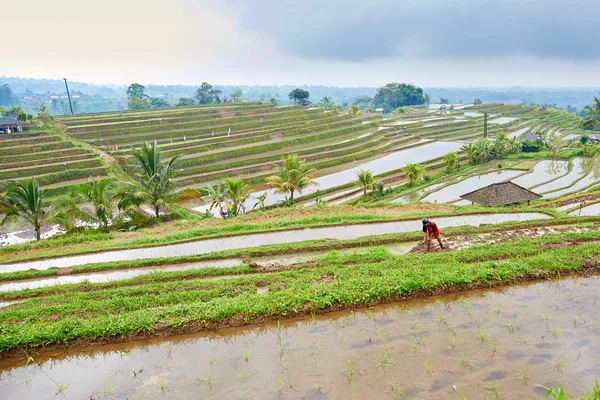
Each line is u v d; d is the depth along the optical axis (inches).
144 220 1046.4
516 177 1616.6
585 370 267.4
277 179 1195.3
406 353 295.3
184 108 3198.8
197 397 262.8
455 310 358.9
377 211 868.6
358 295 374.9
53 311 396.2
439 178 1657.2
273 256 576.7
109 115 2664.9
